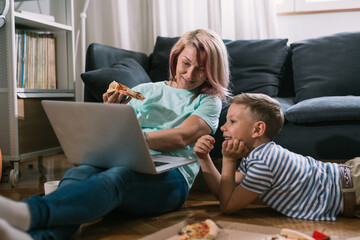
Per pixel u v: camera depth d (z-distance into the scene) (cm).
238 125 144
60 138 142
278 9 286
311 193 142
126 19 306
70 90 255
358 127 178
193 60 151
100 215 115
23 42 226
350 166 147
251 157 143
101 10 313
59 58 257
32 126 224
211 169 154
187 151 156
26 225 96
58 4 256
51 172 238
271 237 112
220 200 147
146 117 159
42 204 100
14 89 207
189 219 132
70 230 111
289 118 186
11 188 199
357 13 276
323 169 145
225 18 289
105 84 199
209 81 156
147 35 308
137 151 122
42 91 231
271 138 148
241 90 239
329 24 281
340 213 145
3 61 208
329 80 225
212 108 154
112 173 122
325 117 179
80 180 124
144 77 226
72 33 255
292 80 250
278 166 139
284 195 144
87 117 124
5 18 205
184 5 297
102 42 315
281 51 247
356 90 221
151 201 138
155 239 117
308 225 135
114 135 123
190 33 157
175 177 146
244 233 121
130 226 135
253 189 139
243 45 250
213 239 116
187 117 157
